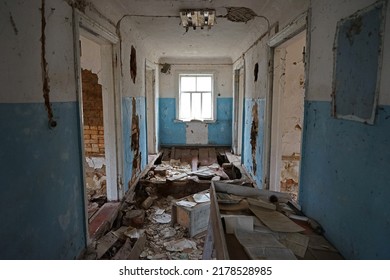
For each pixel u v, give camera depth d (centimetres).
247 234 149
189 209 299
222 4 285
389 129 108
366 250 123
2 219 129
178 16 322
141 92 445
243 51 487
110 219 283
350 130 138
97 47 331
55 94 177
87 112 428
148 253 265
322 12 171
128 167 361
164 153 638
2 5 129
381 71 114
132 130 382
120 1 273
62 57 186
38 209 159
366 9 124
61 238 187
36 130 156
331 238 156
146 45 472
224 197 199
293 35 238
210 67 645
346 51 142
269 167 323
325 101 167
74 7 200
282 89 311
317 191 177
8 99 133
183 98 665
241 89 588
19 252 142
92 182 437
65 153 192
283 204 205
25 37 146
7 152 133
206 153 632
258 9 292
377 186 116
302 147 203
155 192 418
